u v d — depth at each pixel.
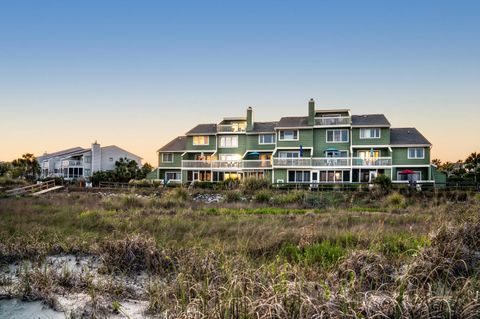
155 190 29.62
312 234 8.90
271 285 4.17
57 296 5.00
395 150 34.81
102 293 5.07
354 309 3.64
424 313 3.55
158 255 6.63
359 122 36.34
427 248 5.92
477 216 8.00
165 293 4.66
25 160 65.75
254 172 38.81
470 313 3.51
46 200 20.55
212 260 6.04
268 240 8.60
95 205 17.86
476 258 5.79
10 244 7.85
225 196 22.09
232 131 41.44
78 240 8.65
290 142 38.03
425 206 18.66
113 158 62.81
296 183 30.84
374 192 23.20
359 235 8.48
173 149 44.16
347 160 34.66
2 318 4.22
